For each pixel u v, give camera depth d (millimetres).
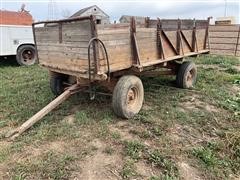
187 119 4754
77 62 4305
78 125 4426
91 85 4680
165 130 4320
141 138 4062
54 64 4859
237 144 3936
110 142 3916
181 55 6051
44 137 4016
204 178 3285
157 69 6559
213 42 14578
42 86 6969
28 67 10289
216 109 5367
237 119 4859
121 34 4262
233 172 3451
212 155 3689
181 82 6488
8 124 4590
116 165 3400
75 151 3676
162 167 3393
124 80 4465
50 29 4684
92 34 3818
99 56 3902
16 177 3113
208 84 7164
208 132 4367
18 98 5898
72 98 5691
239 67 10117
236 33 13773
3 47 10031
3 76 8508
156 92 6246
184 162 3527
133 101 4816
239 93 6480
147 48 4895
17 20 12492
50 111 4895
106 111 4977
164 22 6938
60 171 3229
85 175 3211
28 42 10641
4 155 3576
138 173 3264
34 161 3436
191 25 6492
